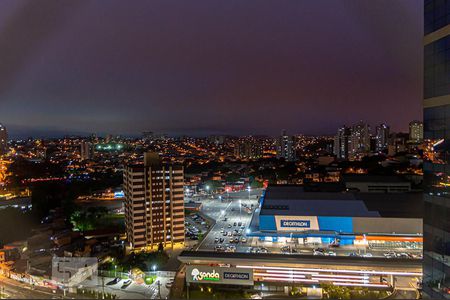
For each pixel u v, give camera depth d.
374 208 111.69
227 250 100.00
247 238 112.00
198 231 129.00
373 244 101.94
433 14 37.56
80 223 136.75
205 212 156.12
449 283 35.44
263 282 77.31
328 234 103.44
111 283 83.00
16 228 131.38
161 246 105.31
